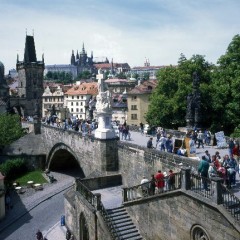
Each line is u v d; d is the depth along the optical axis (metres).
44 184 61.94
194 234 21.86
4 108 128.75
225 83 54.62
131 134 50.22
